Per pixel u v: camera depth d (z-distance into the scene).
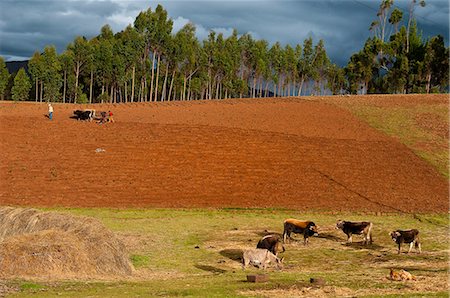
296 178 40.34
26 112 60.19
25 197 34.62
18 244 16.88
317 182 39.72
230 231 27.72
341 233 27.80
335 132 53.06
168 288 14.58
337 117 60.84
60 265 16.69
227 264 20.16
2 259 16.28
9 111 61.19
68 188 36.88
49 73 101.44
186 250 22.89
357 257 22.08
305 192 37.69
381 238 26.64
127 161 42.44
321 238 26.45
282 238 26.27
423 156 46.44
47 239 17.52
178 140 47.47
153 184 38.38
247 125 53.78
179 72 113.06
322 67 125.38
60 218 20.06
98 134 48.69
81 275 16.52
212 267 19.55
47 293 13.50
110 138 47.66
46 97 103.06
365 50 106.94
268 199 36.16
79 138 47.47
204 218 31.28
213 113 61.28
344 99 75.12
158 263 20.11
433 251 23.47
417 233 22.94
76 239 17.91
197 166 42.00
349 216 32.78
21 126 50.25
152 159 43.03
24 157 42.47
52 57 101.50
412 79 100.69
